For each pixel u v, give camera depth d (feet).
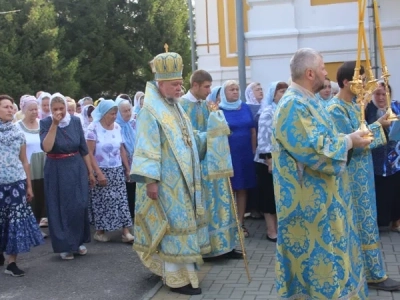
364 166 15.94
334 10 32.37
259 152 22.33
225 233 20.13
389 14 31.24
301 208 13.17
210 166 18.79
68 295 17.94
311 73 13.15
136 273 19.97
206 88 20.53
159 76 17.30
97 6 107.34
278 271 13.52
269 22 32.89
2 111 19.75
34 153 25.91
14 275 19.98
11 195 19.80
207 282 18.22
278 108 13.21
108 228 23.58
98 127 23.53
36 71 95.30
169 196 17.11
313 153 12.69
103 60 106.73
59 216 21.44
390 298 15.84
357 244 14.07
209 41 50.88
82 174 21.67
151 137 16.81
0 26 95.20
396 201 23.03
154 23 113.19
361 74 15.70
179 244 17.07
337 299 13.02
